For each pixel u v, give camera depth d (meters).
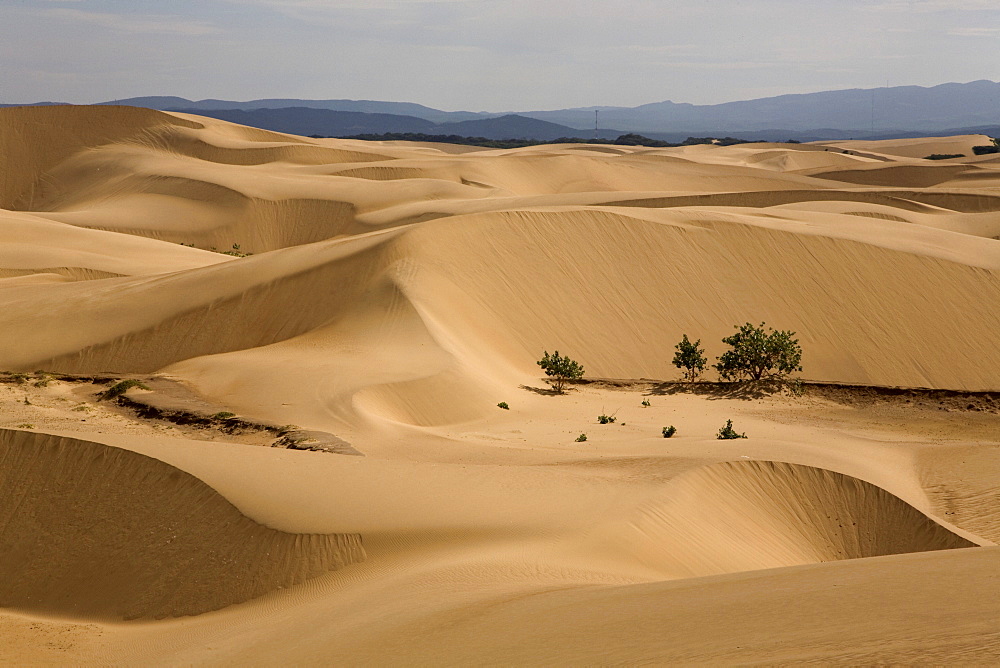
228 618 13.80
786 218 59.03
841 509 19.34
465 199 81.75
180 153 117.62
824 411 34.00
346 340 35.03
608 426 28.80
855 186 118.62
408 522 15.46
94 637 13.96
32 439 19.66
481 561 13.16
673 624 8.62
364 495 16.97
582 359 39.34
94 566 16.45
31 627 14.52
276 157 115.00
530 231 45.06
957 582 8.68
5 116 117.94
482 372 33.31
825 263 46.97
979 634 6.41
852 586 9.17
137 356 38.56
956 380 41.69
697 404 33.78
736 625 8.22
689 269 45.25
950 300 45.97
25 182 112.94
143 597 15.28
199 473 17.69
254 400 28.02
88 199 100.00
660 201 76.62
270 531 15.40
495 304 40.56
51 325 40.59
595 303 42.31
